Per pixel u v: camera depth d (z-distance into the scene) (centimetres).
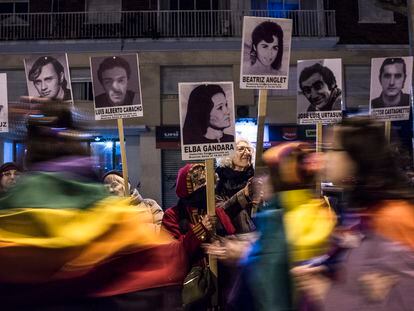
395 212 165
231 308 207
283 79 425
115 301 143
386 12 1838
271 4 1827
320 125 521
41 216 136
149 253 157
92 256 140
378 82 586
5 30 1783
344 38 1825
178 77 1764
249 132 1722
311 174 197
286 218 185
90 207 146
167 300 160
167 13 1800
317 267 172
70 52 1761
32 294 134
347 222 176
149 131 1708
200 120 353
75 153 151
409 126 1661
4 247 133
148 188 1689
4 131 484
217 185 401
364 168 175
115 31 1789
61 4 1808
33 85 518
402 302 155
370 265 161
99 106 501
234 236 281
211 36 1780
